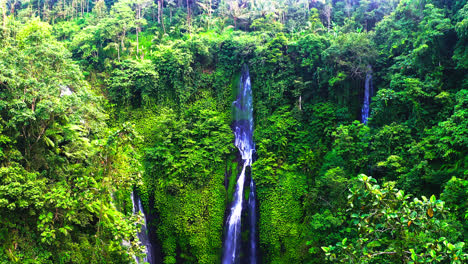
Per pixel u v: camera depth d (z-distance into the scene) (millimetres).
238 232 26406
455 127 17469
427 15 25219
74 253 16953
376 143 22062
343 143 23000
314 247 21422
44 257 15680
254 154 28656
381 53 27938
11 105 15227
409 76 24219
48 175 17406
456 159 17703
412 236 7629
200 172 26844
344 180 21031
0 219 14773
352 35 26953
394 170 20000
